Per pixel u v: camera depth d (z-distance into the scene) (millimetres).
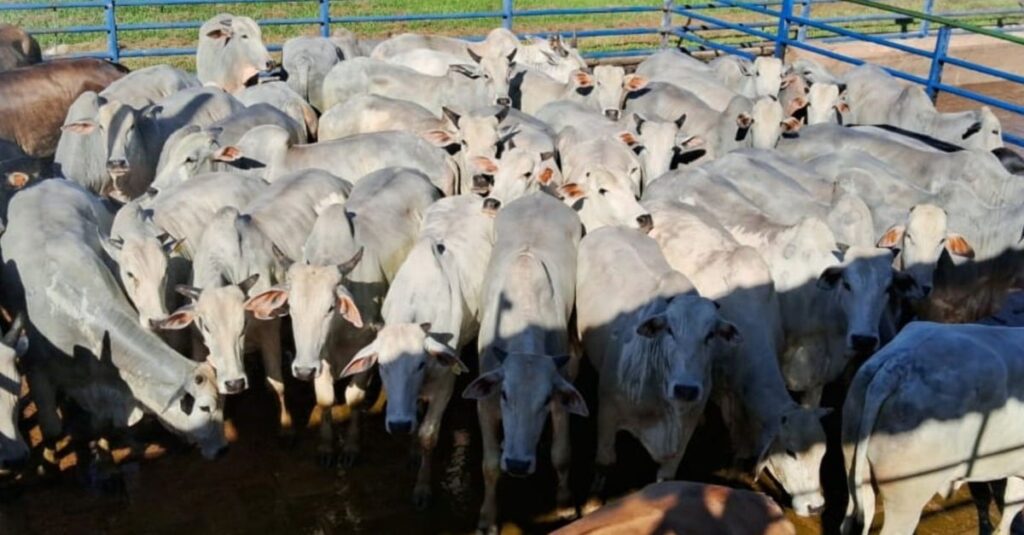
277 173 9648
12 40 12773
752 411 7090
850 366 8422
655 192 9469
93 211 8367
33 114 11266
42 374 7309
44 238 7406
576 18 19828
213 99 11000
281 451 7738
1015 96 17406
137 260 7305
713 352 7215
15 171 9508
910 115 12297
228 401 8336
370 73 12219
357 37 16266
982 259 9133
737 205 8695
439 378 7039
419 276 7352
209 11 18391
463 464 7648
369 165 9812
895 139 10547
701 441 8039
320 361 7129
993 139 11523
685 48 18172
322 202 8875
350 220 7945
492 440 6785
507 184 8938
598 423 7270
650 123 10445
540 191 8844
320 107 13039
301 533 6852
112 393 7316
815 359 7996
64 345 7234
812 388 8102
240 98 11742
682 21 19828
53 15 17484
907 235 8219
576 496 7398
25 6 13195
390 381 6668
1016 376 5969
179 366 7098
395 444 7895
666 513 5055
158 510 7023
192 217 8438
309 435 7961
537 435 6289
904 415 5922
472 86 11984
